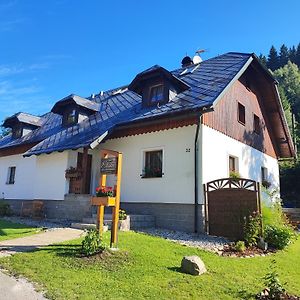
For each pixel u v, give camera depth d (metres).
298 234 13.27
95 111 18.12
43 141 16.48
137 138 13.87
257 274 6.87
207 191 11.19
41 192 15.45
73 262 6.68
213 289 5.66
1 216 15.86
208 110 11.09
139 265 6.67
